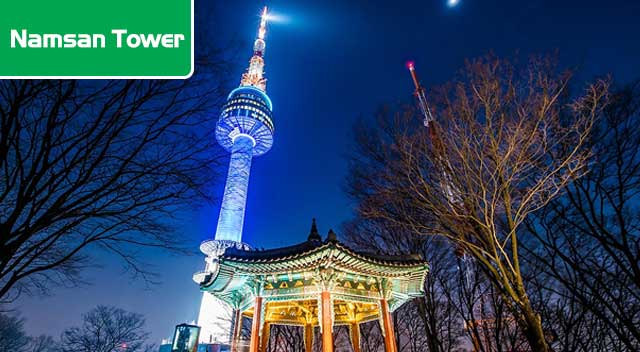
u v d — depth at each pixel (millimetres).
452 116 12539
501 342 17422
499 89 11859
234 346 15234
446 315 21547
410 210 14758
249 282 14648
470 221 12648
